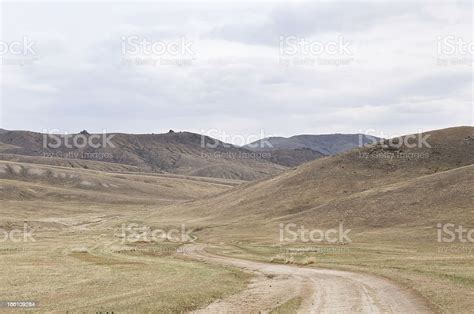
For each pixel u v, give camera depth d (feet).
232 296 106.63
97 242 276.41
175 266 168.96
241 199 426.51
